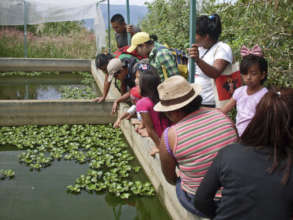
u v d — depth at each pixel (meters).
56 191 3.92
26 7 14.03
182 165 2.20
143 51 4.23
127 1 6.64
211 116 2.17
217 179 1.67
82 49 15.72
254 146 1.55
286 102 1.51
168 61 3.71
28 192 3.88
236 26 4.55
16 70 12.83
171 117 2.30
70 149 5.09
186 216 2.86
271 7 3.69
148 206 3.70
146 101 3.38
